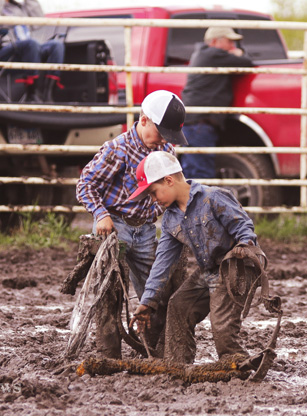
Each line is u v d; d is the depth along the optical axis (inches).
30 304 854.5
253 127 1244.5
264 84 1242.0
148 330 615.2
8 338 677.3
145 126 587.8
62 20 1141.7
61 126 1159.6
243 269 541.3
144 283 633.6
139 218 613.0
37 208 1217.4
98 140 1190.9
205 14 1374.3
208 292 575.5
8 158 1245.7
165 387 533.0
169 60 1318.9
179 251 579.8
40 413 472.1
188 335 579.2
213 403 496.7
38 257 1136.2
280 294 914.7
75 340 575.2
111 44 1358.3
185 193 556.4
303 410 490.6
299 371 593.9
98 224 593.3
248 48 1413.6
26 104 1126.4
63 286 607.2
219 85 1244.5
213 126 1252.5
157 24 1162.0
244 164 1284.4
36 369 578.2
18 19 1135.0
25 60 1190.9
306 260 1155.9
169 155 557.9
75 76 1289.4
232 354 553.9
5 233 1275.8
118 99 1314.0
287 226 1312.7
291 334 709.9
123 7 1371.8
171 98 581.6
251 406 489.1
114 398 507.5
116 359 582.6
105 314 593.6
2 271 1034.1
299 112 1198.9
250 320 781.9
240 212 547.2
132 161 598.9
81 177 607.2
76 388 528.7
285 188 1385.3
